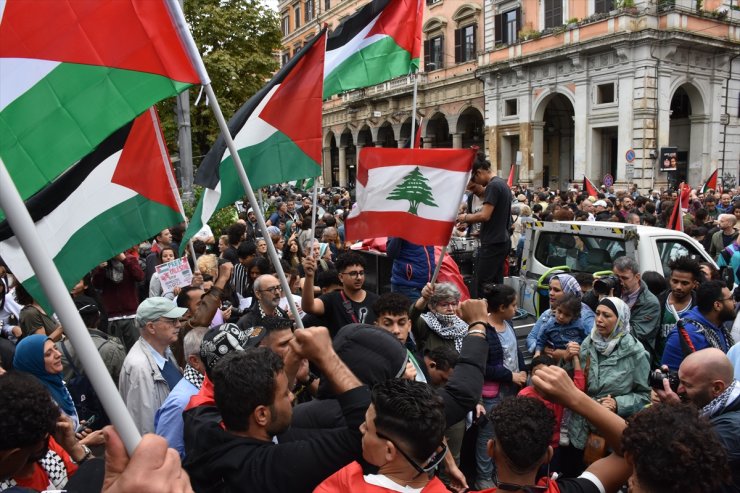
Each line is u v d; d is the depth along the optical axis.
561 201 14.88
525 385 4.84
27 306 5.35
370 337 2.48
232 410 2.11
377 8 5.04
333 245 9.52
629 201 15.04
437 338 4.54
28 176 2.48
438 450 1.92
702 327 4.46
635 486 1.99
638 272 5.32
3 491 1.89
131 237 3.49
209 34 22.20
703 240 10.40
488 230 5.97
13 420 2.09
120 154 3.47
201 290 4.91
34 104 2.48
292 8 50.31
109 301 6.76
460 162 4.21
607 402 4.18
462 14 32.50
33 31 2.48
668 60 24.33
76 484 2.04
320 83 4.04
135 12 2.61
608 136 27.20
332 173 47.91
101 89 2.58
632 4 23.77
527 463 2.16
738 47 25.94
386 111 38.75
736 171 27.88
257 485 1.96
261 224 3.03
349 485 1.86
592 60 25.83
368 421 1.90
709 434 1.92
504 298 4.77
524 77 28.73
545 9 27.91
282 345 3.05
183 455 3.06
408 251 5.76
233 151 2.90
